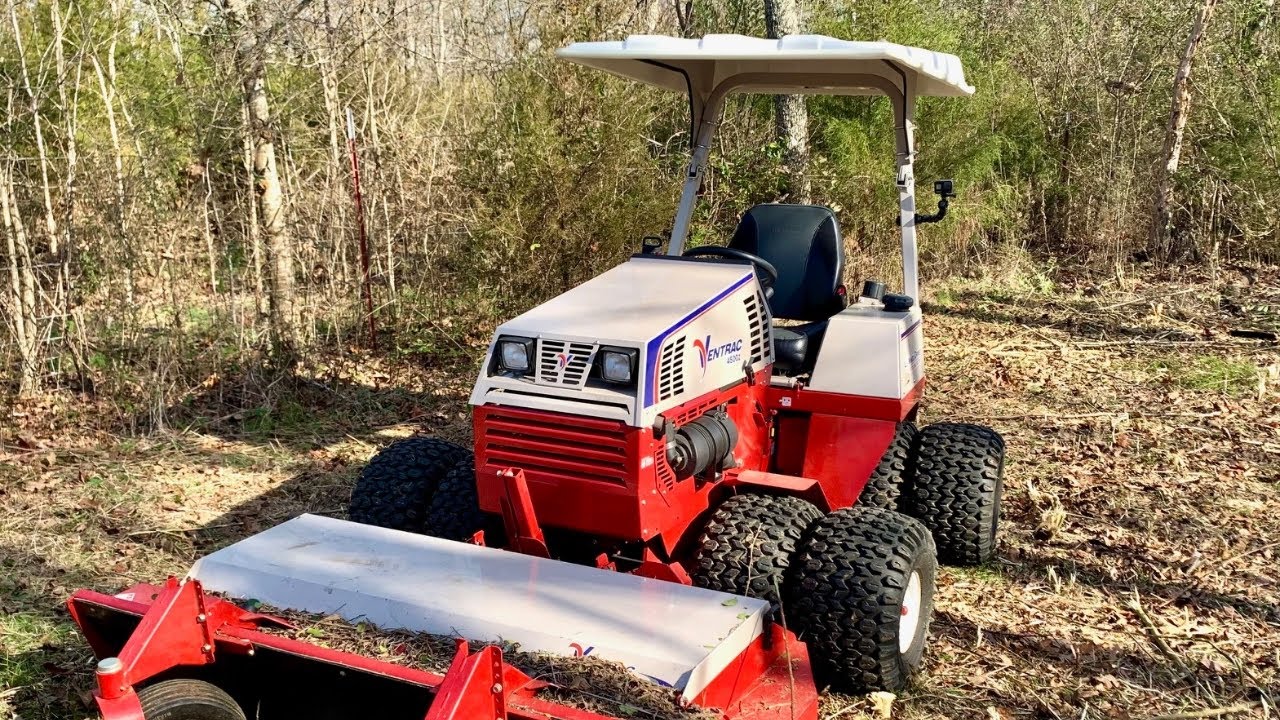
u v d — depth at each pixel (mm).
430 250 9383
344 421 7203
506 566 3342
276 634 3025
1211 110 14172
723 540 3570
